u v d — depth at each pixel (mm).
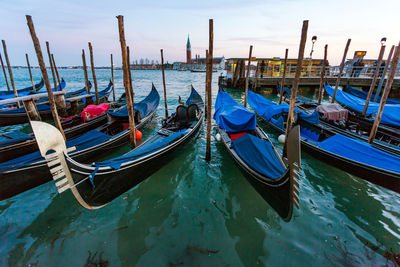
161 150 6309
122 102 16031
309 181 6219
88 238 4281
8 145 6168
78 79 52219
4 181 4707
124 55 6531
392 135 7750
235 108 8945
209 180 6371
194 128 9070
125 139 8484
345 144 6289
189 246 4117
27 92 16641
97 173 4316
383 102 6613
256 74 23141
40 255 3895
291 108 6211
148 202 5414
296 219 4750
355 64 22062
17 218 4762
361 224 4609
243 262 3768
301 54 5695
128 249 4043
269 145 6273
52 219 4766
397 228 4500
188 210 5117
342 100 12711
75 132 8695
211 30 6156
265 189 4715
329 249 4000
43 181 5484
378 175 5297
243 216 4910
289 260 3787
